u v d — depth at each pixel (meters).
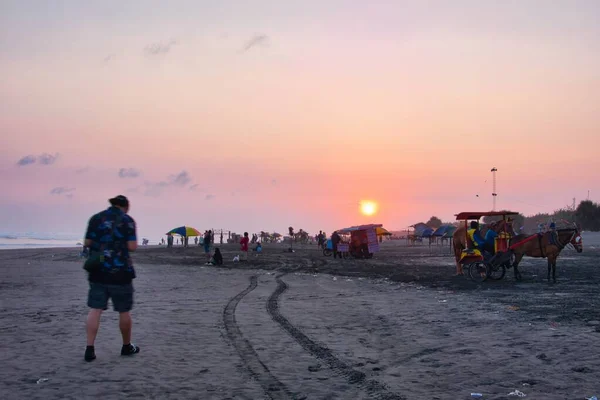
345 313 13.29
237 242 96.56
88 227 8.56
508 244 20.92
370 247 43.19
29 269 32.09
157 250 65.75
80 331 11.06
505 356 8.51
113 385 7.07
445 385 6.99
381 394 6.62
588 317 12.03
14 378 7.45
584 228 95.00
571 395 6.50
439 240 93.94
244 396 6.57
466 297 16.20
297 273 27.89
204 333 10.71
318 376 7.46
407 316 12.70
